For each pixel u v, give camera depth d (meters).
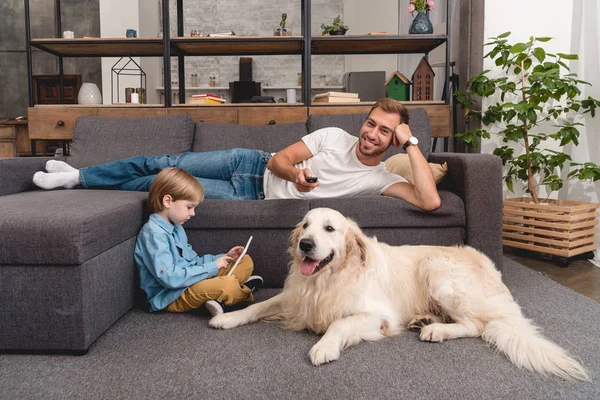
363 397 1.17
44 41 3.36
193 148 2.83
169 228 1.81
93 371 1.33
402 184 2.16
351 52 3.80
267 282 2.14
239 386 1.23
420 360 1.39
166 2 3.27
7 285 1.43
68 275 1.43
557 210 2.78
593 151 3.07
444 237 2.12
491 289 1.60
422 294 1.67
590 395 1.18
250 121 3.22
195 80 7.72
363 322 1.49
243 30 7.75
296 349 1.47
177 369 1.34
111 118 2.88
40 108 3.29
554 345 1.34
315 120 2.84
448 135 3.24
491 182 2.10
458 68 4.16
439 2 4.42
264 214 2.05
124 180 2.28
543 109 3.26
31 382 1.27
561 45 3.21
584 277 2.50
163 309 1.86
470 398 1.17
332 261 1.51
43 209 1.54
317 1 7.53
